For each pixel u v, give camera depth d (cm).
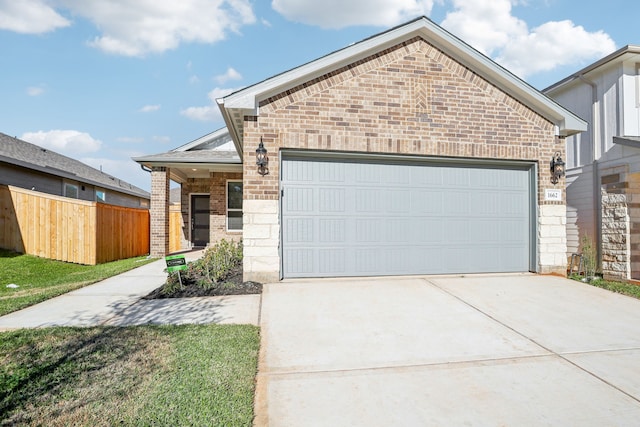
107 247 1128
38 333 424
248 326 452
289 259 709
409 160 754
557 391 312
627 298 619
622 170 856
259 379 327
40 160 1589
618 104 876
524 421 267
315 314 511
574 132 812
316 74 704
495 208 795
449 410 281
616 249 864
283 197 708
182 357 355
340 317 500
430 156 748
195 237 1551
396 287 655
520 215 806
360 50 704
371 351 393
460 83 762
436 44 753
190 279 716
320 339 424
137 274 855
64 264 998
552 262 788
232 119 752
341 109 711
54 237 1048
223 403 274
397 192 750
